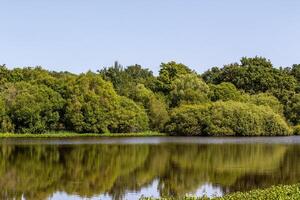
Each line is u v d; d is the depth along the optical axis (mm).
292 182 38375
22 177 40375
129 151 62875
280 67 145375
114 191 34438
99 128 101375
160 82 128250
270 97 119375
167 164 49344
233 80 139625
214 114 100812
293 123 117500
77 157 55125
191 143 77562
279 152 62031
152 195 32969
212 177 40781
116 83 130625
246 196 24766
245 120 100500
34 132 96688
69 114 99875
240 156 57219
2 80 111000
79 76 106312
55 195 33062
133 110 105500
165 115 105938
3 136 90688
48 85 103938
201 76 154125
